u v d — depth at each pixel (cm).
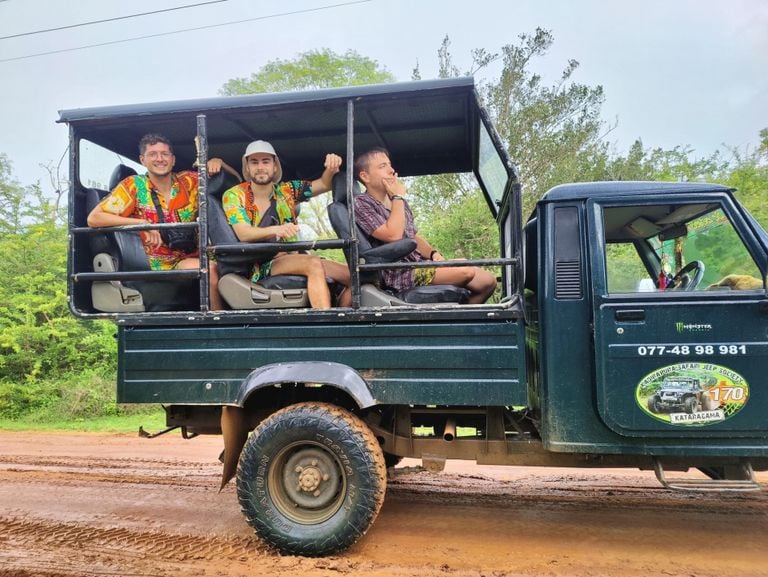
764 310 293
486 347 314
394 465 438
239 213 360
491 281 389
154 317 349
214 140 446
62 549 333
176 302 386
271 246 338
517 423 362
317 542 313
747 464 301
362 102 343
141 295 370
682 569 300
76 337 1140
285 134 438
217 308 369
